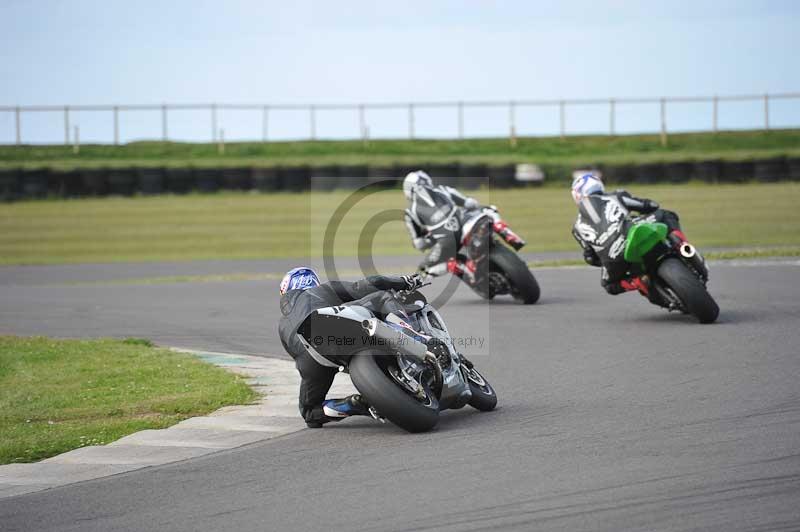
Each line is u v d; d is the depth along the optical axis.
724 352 34.59
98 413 30.88
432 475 21.64
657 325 41.25
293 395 31.95
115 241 109.31
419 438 25.17
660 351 35.53
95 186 139.50
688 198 118.00
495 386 31.73
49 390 35.22
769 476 20.09
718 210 107.69
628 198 42.00
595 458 22.16
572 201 124.00
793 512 17.98
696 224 97.50
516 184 137.25
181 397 32.34
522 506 19.14
